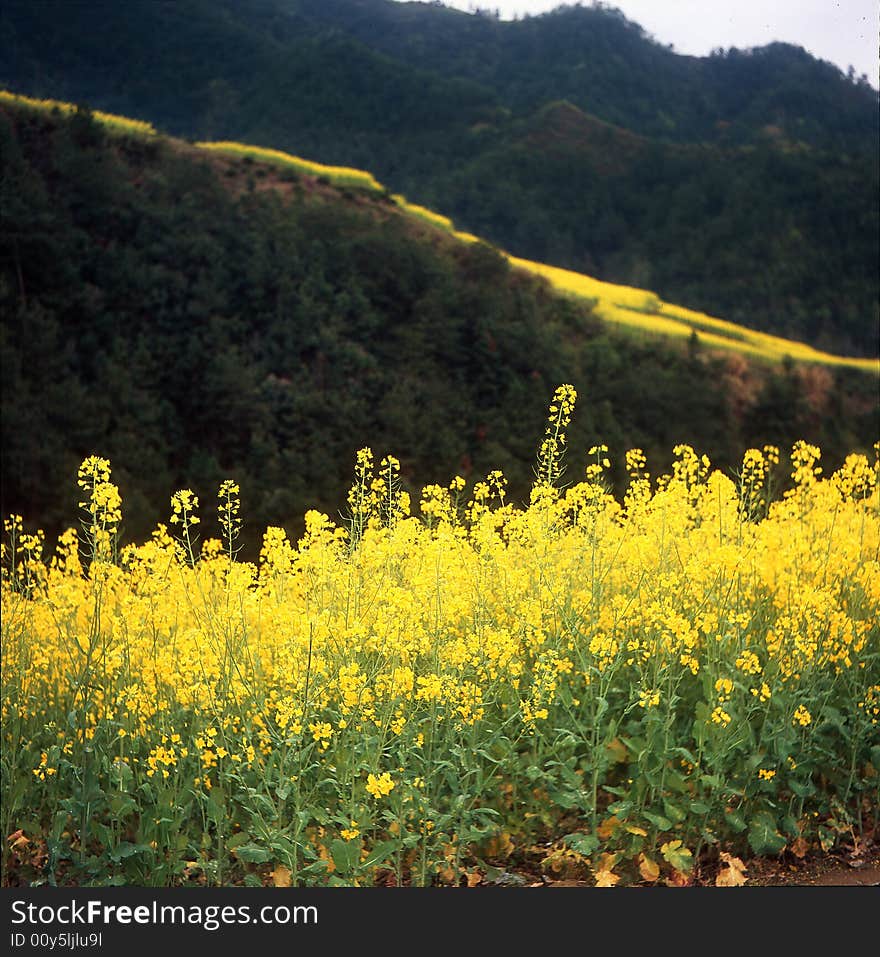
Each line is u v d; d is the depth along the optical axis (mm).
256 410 56688
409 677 4191
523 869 4418
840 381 77375
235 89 134875
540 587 4965
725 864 4398
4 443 49531
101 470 4527
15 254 64625
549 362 66625
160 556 4844
